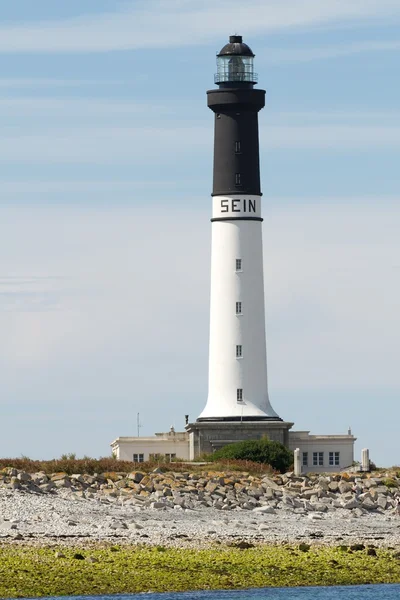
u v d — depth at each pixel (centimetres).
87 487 16412
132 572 12075
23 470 17250
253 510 16225
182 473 17975
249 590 11806
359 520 16188
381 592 11869
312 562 12888
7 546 12950
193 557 12788
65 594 11344
